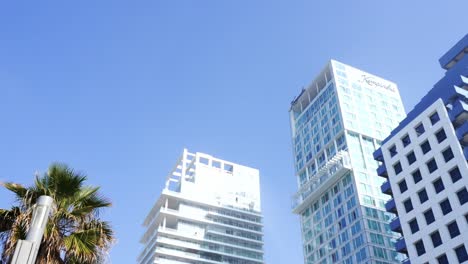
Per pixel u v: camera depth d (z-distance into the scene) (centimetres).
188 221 16000
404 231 7712
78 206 1681
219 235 15938
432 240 7194
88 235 1606
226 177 18175
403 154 8350
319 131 13750
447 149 7556
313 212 12569
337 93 13462
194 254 14862
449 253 6794
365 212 10762
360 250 10294
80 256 1556
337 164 12019
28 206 1567
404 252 7962
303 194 13050
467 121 7400
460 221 6831
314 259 11719
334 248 11156
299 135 14838
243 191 18050
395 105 14250
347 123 12738
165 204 16188
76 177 1659
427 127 8062
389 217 10925
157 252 14388
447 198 7206
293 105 15812
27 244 1219
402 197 8012
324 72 14750
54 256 1485
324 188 12244
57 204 1622
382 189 8531
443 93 8288
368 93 14038
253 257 15812
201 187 17200
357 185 11275
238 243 16100
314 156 13462
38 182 1619
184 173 17400
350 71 14462
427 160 7812
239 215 17150
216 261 15025
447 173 7350
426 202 7519
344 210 11331
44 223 1295
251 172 19050
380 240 10344
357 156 11994
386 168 8612
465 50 9081
